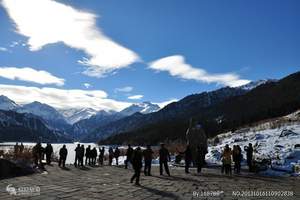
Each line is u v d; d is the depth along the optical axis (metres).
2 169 20.33
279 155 28.61
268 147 32.31
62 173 22.77
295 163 25.45
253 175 22.91
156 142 128.75
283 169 24.42
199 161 24.80
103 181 18.36
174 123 157.75
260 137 38.28
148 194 14.24
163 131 142.62
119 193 14.26
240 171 25.47
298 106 86.25
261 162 25.53
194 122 32.25
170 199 13.23
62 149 28.88
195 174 23.38
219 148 37.47
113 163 38.16
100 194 13.80
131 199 12.94
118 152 34.16
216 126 103.25
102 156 35.12
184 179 20.09
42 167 26.28
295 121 47.34
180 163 33.00
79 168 27.45
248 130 51.25
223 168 24.17
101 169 26.88
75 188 15.23
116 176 21.30
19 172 21.31
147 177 21.08
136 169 17.41
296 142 32.19
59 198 12.52
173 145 48.75
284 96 134.88
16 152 33.12
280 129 40.81
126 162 28.30
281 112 87.88
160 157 22.50
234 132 54.06
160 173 22.98
